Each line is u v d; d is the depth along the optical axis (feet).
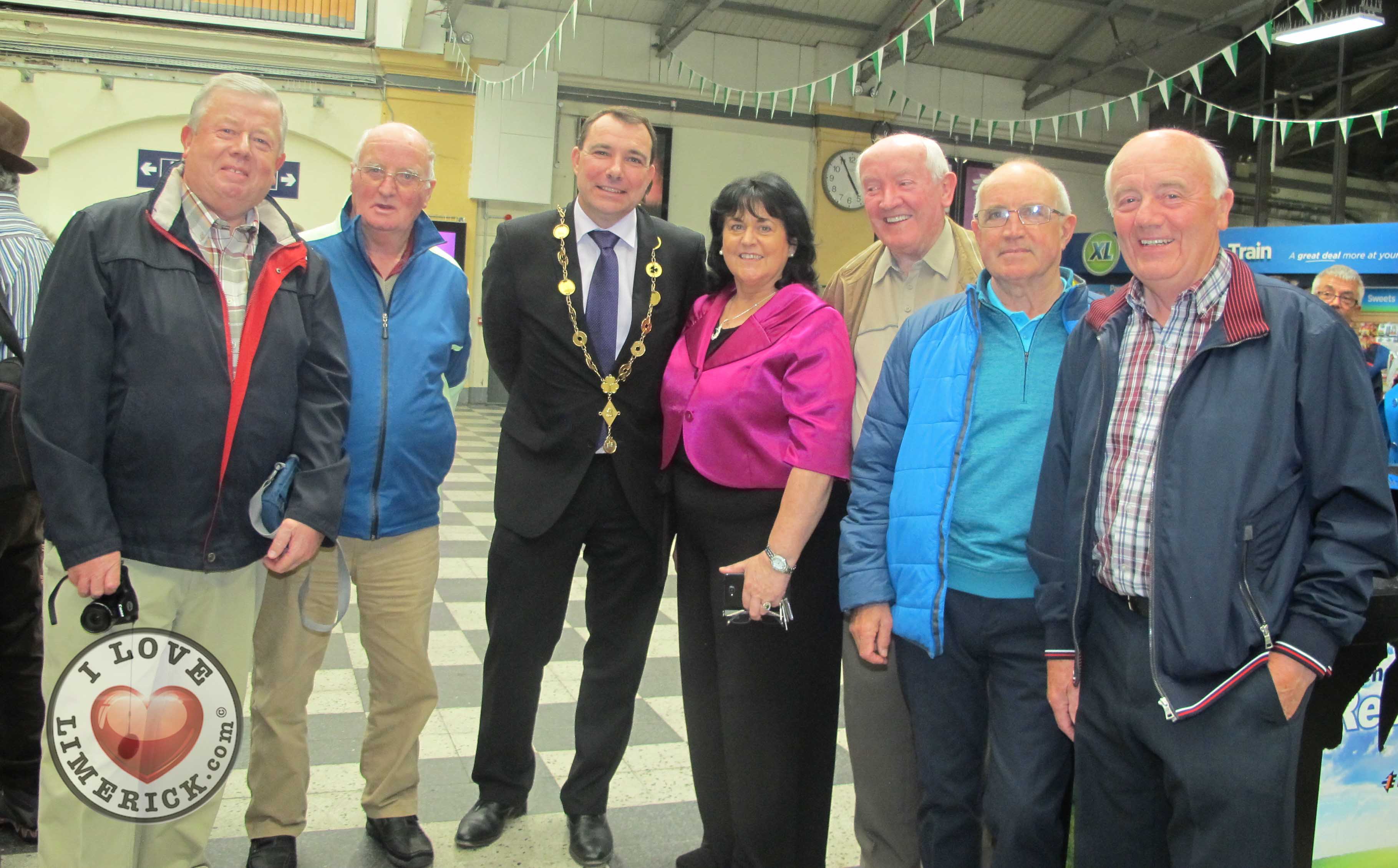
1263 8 30.45
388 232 6.78
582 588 14.47
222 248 5.74
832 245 39.93
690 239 7.32
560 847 7.10
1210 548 4.44
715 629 6.31
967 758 5.81
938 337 5.89
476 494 21.04
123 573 5.31
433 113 35.42
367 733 6.97
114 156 32.86
